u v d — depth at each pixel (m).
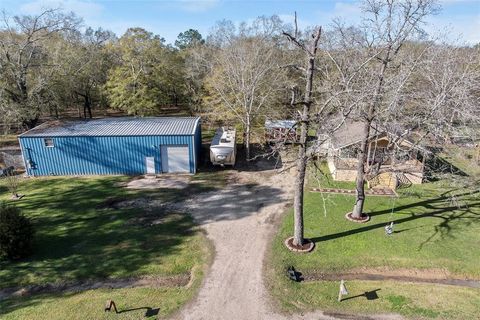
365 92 15.20
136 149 24.92
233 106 30.16
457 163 27.95
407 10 14.56
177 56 47.56
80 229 17.39
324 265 14.55
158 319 11.47
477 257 15.00
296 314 11.81
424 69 19.09
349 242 16.14
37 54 32.00
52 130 25.59
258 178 24.83
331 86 18.28
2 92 28.56
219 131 31.28
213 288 13.09
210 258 15.02
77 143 24.55
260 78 29.53
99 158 25.06
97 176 25.14
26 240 14.88
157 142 24.77
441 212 19.22
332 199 20.92
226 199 21.20
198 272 14.05
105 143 24.69
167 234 16.98
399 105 18.09
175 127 26.61
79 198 21.22
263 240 16.47
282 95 32.03
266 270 14.20
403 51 18.30
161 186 23.28
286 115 31.89
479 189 21.16
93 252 15.38
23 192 22.12
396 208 19.77
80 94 41.31
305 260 14.87
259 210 19.67
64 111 49.78
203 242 16.27
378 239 16.38
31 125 31.23
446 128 16.97
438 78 19.02
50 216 18.80
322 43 19.31
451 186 22.88
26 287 13.18
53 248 15.68
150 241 16.33
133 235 16.84
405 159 23.62
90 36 56.88
